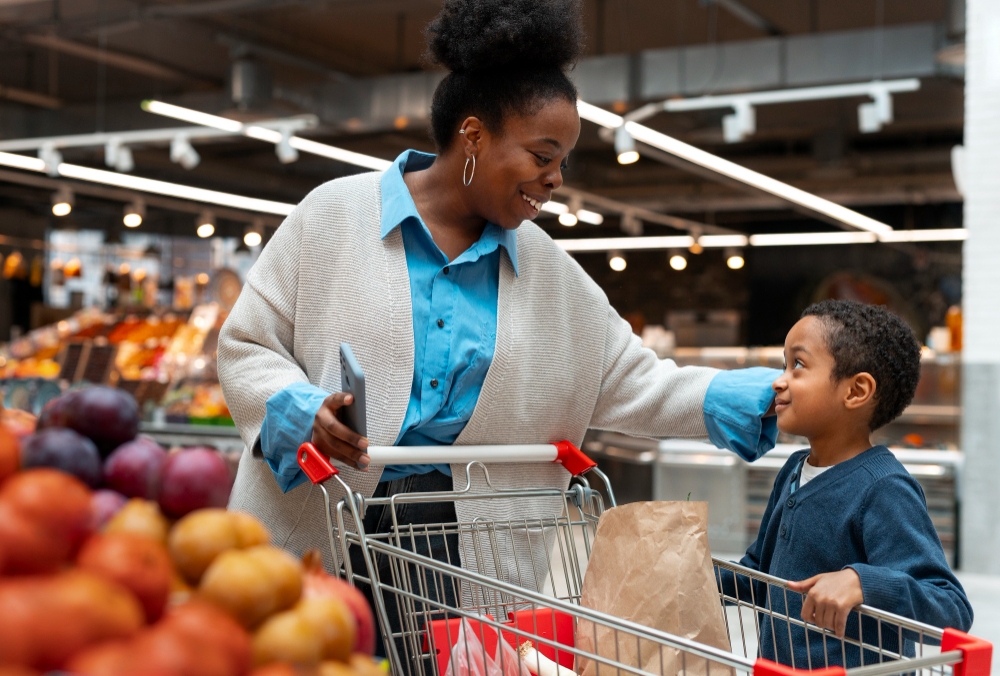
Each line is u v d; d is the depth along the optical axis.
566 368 1.72
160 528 0.83
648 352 1.84
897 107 11.42
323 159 13.98
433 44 1.64
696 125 10.61
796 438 7.33
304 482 1.59
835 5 9.16
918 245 15.56
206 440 6.42
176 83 12.06
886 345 1.58
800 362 1.61
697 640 1.37
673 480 7.57
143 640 0.63
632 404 1.77
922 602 1.33
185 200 14.62
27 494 0.68
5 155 10.86
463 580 1.59
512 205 1.60
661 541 1.39
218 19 9.85
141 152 12.65
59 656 0.59
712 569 1.40
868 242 15.89
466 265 1.65
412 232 1.65
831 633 1.35
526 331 1.68
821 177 12.82
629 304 17.98
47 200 16.47
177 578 0.78
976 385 6.35
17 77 11.97
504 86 1.55
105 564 0.67
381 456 1.40
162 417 6.62
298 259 1.63
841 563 1.52
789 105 10.94
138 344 8.50
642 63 8.85
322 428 1.39
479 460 1.53
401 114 9.78
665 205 14.27
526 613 1.47
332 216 1.64
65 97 12.80
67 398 0.94
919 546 1.44
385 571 1.57
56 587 0.62
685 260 17.34
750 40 9.36
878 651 1.28
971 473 6.38
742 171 9.93
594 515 1.63
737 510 7.32
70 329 8.96
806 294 16.41
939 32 7.96
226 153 13.90
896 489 1.50
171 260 16.95
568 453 1.66
